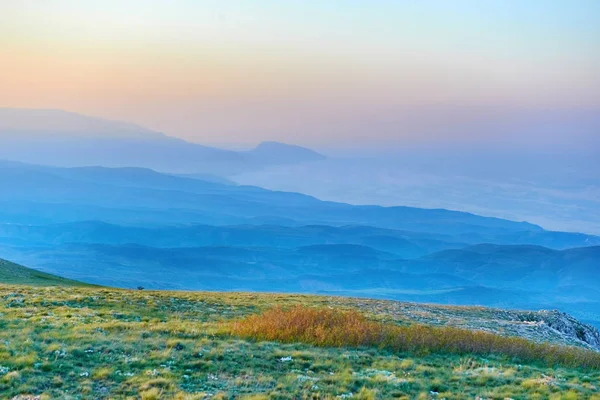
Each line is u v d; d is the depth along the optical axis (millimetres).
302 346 33781
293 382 25906
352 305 62656
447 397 25422
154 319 40000
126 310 43438
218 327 37938
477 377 29359
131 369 26375
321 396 24250
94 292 53969
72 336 30969
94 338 30922
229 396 23438
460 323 55500
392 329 38531
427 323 52531
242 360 29281
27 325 33250
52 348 28219
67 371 25297
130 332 33656
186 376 25719
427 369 30312
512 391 26812
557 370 32906
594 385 29266
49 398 21797
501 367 32094
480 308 76188
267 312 43531
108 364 26781
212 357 29250
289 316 39875
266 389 24844
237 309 50250
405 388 26375
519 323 62500
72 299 45906
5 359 25828
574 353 38594
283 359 29922
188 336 34094
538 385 27875
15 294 46844
